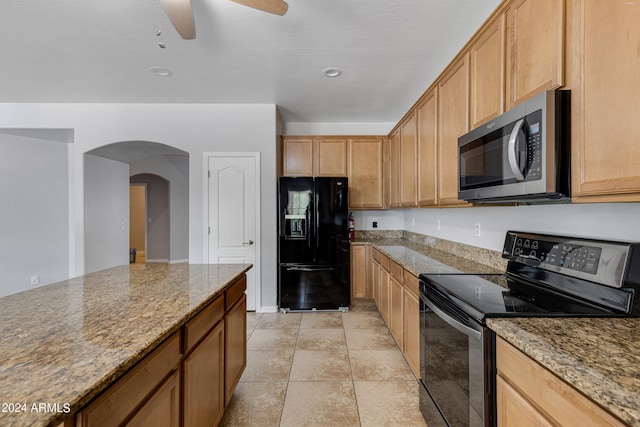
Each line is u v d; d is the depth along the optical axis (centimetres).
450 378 135
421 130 260
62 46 231
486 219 216
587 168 96
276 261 361
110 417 75
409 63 260
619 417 58
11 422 55
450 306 135
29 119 347
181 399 116
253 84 302
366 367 232
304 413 180
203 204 357
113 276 185
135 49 236
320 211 356
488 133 144
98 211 391
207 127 356
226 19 199
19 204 384
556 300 124
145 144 366
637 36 80
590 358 75
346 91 321
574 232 140
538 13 118
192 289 153
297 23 204
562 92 104
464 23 205
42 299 134
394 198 367
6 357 79
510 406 94
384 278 302
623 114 84
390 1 183
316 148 402
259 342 276
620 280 105
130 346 86
